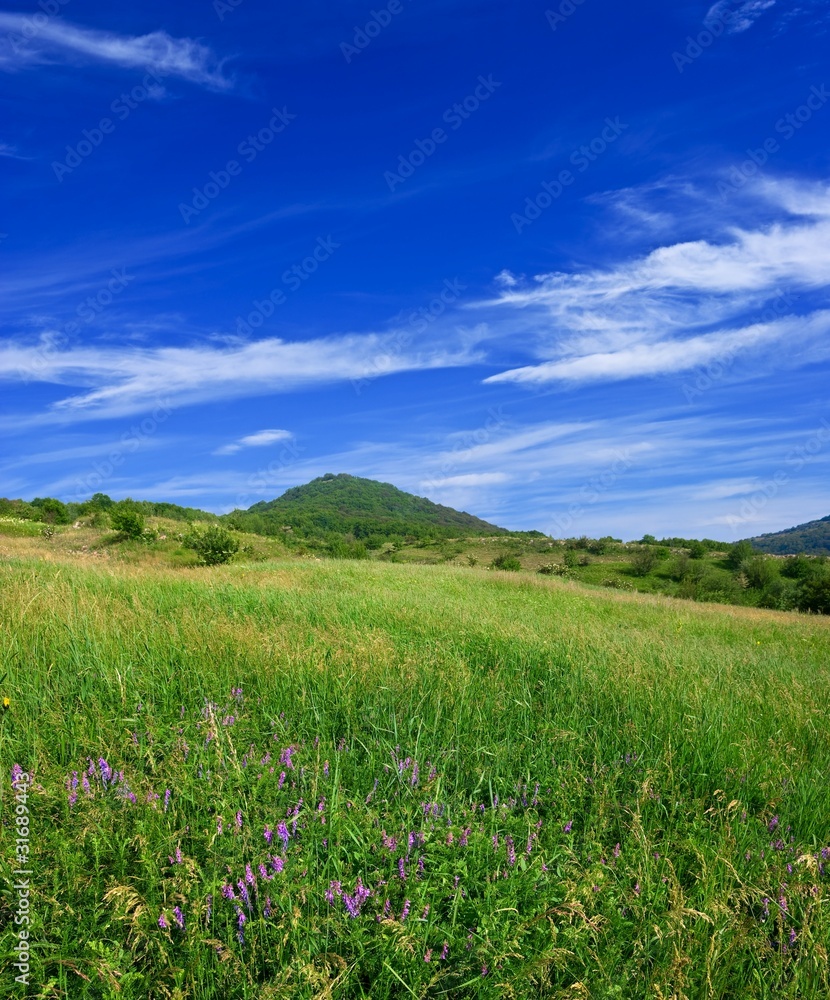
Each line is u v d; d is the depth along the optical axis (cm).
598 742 480
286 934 255
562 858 330
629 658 729
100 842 304
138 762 386
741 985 268
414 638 796
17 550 2717
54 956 248
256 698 510
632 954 279
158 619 754
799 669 932
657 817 387
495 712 533
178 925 267
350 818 336
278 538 6494
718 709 571
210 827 322
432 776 388
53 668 532
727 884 320
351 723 478
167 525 5022
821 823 396
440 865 310
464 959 265
